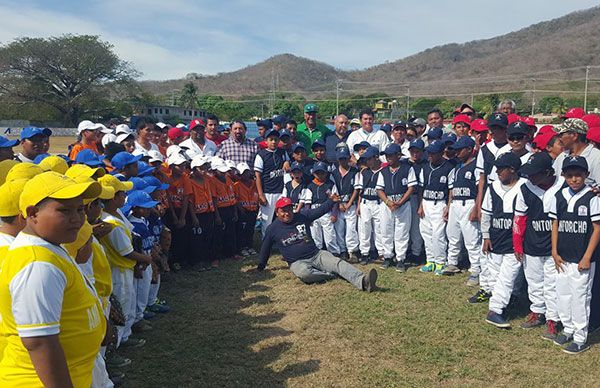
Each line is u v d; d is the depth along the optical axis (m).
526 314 5.52
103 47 54.22
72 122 54.59
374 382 4.07
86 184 2.10
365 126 8.75
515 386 4.00
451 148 7.07
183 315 5.61
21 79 52.94
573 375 4.15
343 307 5.72
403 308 5.67
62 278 2.13
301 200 7.75
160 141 8.88
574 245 4.51
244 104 84.06
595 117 6.00
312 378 4.14
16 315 2.00
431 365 4.35
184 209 7.15
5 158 5.30
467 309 5.64
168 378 4.17
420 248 7.75
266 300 6.05
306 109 9.12
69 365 2.23
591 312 4.98
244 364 4.41
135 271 4.66
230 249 8.07
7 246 2.41
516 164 5.29
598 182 5.18
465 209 6.64
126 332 4.73
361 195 7.70
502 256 5.38
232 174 8.13
